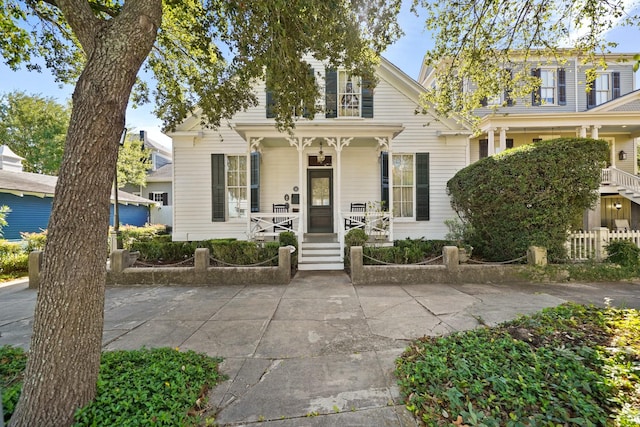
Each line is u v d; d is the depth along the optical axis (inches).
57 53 224.2
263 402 94.6
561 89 523.2
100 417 78.7
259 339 144.5
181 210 390.3
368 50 198.8
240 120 390.3
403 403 92.8
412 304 195.8
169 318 176.6
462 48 242.1
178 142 390.6
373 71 213.9
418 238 390.6
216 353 130.0
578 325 135.6
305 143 332.5
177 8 215.6
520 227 269.6
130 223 726.5
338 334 148.8
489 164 284.5
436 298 208.5
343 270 315.3
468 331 138.6
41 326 80.8
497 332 134.8
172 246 338.3
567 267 253.3
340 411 89.5
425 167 400.2
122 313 186.9
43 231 430.0
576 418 78.5
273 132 327.0
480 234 307.4
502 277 255.6
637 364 98.7
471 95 265.4
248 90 254.1
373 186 408.8
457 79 263.3
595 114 454.9
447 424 80.4
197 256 265.1
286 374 111.7
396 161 408.2
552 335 127.4
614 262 264.8
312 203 409.7
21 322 176.1
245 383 106.0
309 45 180.1
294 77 198.5
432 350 120.6
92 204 84.4
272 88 206.8
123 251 271.6
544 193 258.8
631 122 457.1
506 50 241.0
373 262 293.0
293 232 334.0
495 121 467.5
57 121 920.9
